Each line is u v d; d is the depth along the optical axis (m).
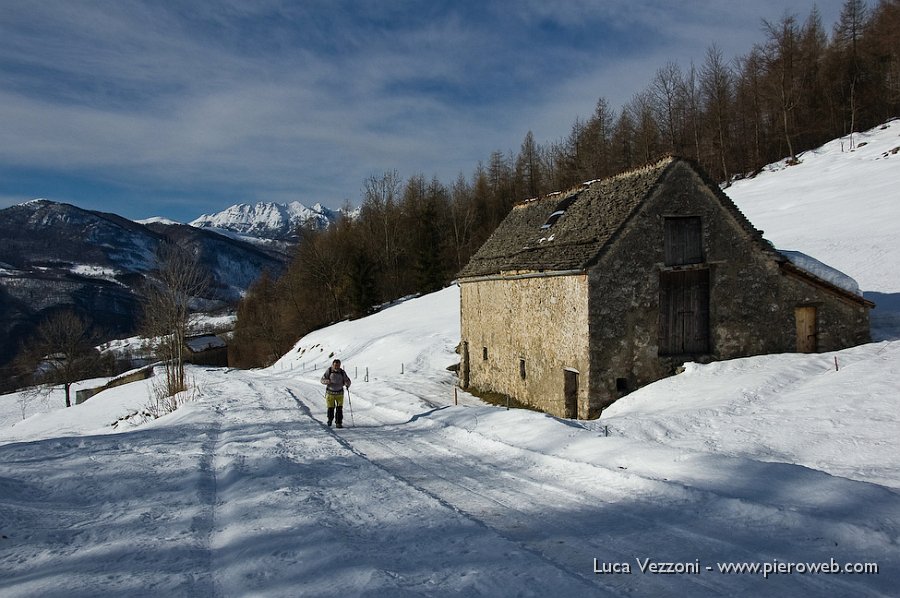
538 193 75.62
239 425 14.81
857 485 6.72
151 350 55.09
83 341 65.19
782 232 34.97
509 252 22.69
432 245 63.88
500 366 22.47
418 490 8.02
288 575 4.96
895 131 57.53
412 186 78.38
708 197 16.77
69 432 30.56
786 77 67.19
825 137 67.88
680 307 16.83
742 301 17.06
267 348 66.00
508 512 7.16
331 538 5.86
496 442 11.12
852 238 30.05
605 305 16.09
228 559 5.44
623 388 16.28
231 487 8.29
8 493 7.48
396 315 50.53
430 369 30.98
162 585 4.81
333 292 64.38
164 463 9.74
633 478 7.80
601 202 18.88
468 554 5.47
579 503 7.34
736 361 16.27
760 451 9.81
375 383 27.48
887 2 66.81
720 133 67.50
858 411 11.28
